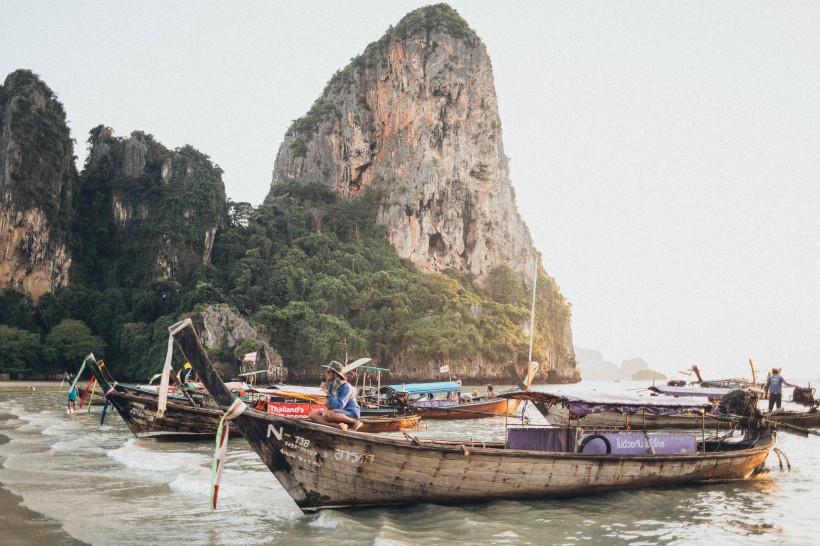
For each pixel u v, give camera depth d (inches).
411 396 1637.6
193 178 4387.3
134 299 3821.4
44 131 4099.4
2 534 437.1
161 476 671.1
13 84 4207.7
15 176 3892.7
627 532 473.1
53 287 3954.2
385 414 1179.9
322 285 4033.0
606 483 575.2
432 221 5565.9
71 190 4315.9
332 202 5526.6
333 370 537.0
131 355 3499.0
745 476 682.8
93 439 970.7
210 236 4293.8
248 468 742.5
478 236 5718.5
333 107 6063.0
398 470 493.7
